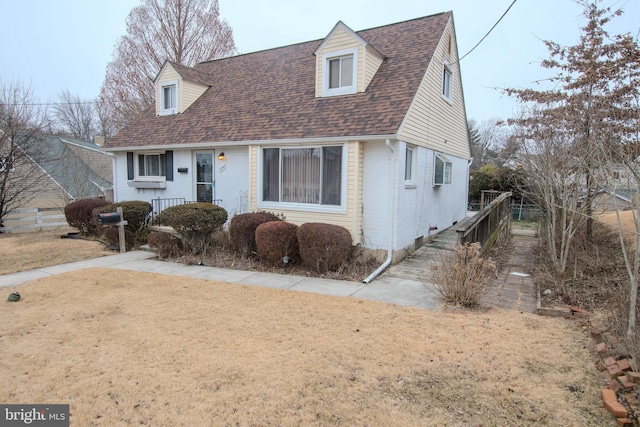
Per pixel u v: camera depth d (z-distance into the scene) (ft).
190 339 13.82
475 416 9.40
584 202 20.99
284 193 30.19
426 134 31.24
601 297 17.47
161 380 10.97
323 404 9.86
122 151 41.73
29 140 45.47
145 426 8.98
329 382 10.92
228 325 15.20
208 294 19.60
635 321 12.46
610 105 20.36
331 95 30.68
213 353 12.67
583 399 10.11
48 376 11.20
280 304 17.94
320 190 28.17
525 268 24.85
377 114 26.58
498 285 20.93
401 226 27.61
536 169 24.44
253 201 31.53
